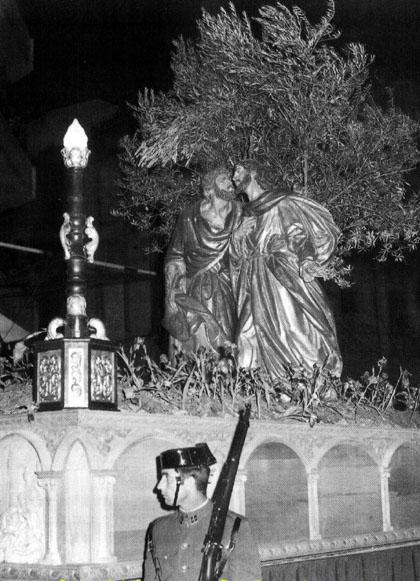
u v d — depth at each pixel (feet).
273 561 19.29
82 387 16.25
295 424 20.72
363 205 32.35
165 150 30.78
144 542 16.58
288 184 33.01
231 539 13.41
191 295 29.04
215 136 32.17
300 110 31.01
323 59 32.40
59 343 16.44
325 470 21.74
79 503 15.71
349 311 55.62
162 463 14.02
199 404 19.61
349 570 21.81
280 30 30.94
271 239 28.22
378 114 33.42
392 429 24.23
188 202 34.78
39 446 16.15
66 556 15.48
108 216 62.64
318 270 27.71
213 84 32.78
